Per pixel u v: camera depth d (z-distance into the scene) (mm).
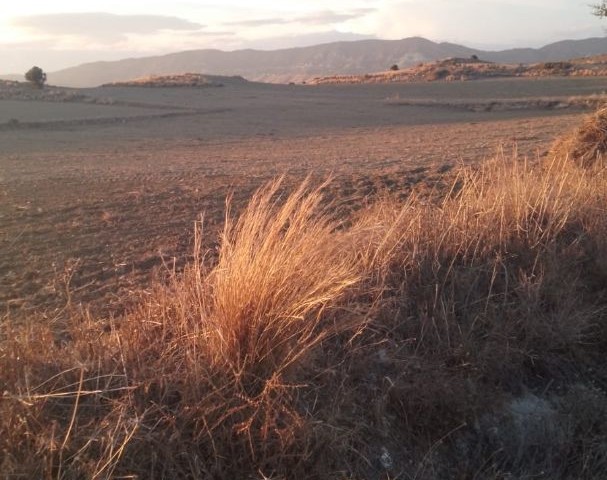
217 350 3707
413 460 3830
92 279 7395
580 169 8555
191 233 9641
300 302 3863
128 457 3164
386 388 4078
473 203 6371
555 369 4754
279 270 3924
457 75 112188
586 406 4398
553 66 111375
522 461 4070
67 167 20438
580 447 4176
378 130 39031
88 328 3992
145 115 54062
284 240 4234
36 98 72562
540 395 4555
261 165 19406
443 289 5109
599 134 11180
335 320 4289
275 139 35281
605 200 6953
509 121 37781
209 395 3430
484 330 4832
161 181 15148
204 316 3898
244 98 78812
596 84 73125
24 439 3127
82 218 10914
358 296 4832
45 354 3707
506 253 5723
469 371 4418
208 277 4336
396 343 4574
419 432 3992
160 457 3232
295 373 3799
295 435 3432
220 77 118312
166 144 33094
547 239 5883
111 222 10523
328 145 29188
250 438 3330
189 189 13625
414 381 4164
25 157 25688
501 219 5984
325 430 3545
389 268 5156
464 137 27766
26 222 10672
